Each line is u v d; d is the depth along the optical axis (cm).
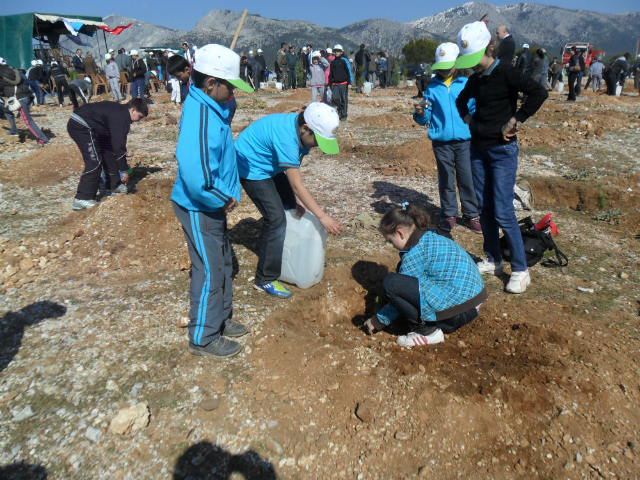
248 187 321
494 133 331
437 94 432
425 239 290
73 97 1392
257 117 1152
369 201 573
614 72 1650
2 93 884
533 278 386
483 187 364
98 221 462
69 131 500
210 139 236
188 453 222
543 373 266
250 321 323
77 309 332
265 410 246
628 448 228
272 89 1981
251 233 464
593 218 519
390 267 407
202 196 241
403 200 576
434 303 283
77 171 680
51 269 392
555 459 223
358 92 1922
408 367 276
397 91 1977
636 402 253
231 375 270
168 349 291
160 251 425
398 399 252
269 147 303
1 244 431
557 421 239
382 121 1116
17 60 1911
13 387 257
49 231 467
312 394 257
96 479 208
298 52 2214
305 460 222
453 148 448
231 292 305
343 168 728
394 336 329
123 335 303
